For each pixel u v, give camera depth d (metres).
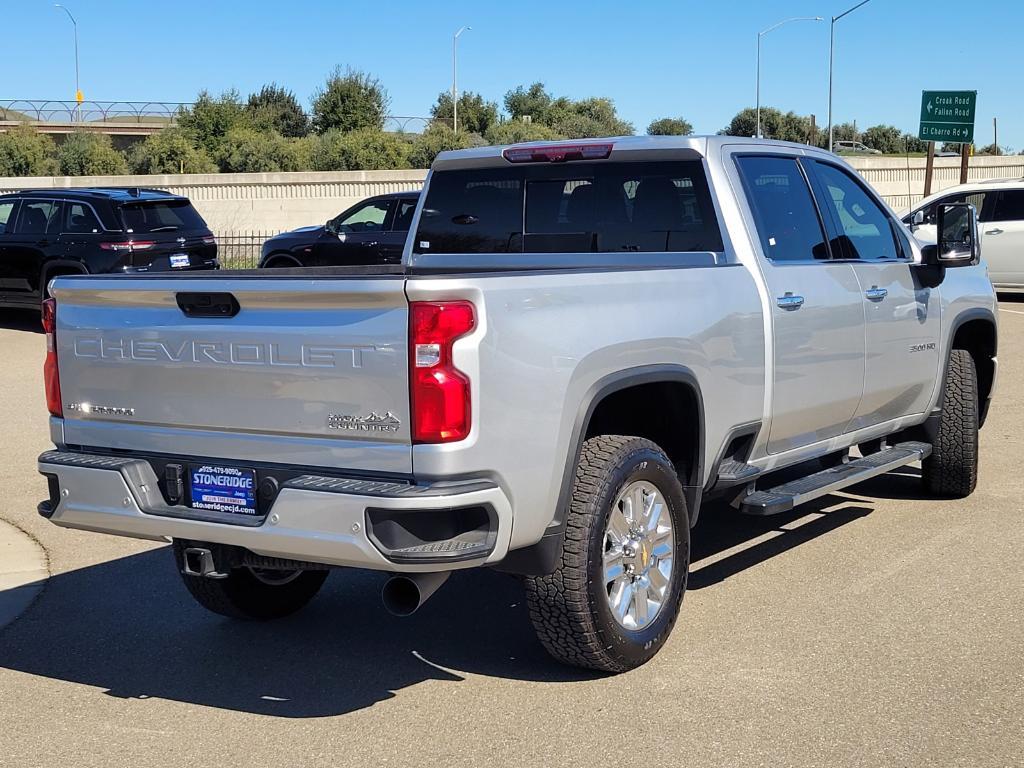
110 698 4.31
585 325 4.06
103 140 54.91
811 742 3.78
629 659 4.32
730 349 4.81
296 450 3.85
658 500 4.48
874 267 5.88
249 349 3.89
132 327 4.15
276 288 3.79
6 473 8.05
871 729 3.86
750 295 4.96
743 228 5.09
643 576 4.43
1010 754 3.68
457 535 3.75
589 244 5.43
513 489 3.79
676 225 5.21
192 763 3.75
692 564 5.80
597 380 4.11
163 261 16.12
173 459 4.14
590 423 4.68
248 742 3.90
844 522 6.52
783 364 5.15
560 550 4.05
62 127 66.94
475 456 3.66
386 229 18.19
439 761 3.72
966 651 4.55
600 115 88.44
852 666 4.41
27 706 4.25
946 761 3.63
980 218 19.28
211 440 4.02
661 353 4.41
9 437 9.25
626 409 4.76
